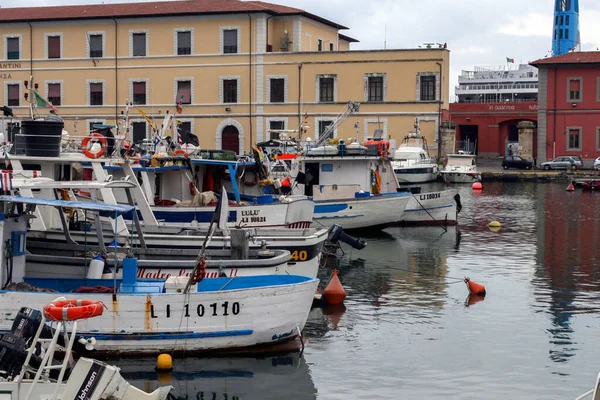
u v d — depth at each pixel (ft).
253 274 62.85
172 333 55.98
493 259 97.96
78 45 225.35
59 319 41.04
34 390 43.04
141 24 223.30
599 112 246.68
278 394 52.06
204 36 221.87
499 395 52.34
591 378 55.36
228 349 57.26
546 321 68.95
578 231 123.54
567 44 436.35
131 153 90.79
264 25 219.41
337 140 124.36
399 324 67.56
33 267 62.28
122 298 55.31
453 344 62.34
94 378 43.60
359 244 97.40
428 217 127.65
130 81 224.74
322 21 234.58
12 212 57.93
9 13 230.07
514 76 448.24
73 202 56.85
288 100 220.43
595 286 82.48
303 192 114.93
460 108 301.43
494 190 200.95
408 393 52.49
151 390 52.11
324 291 74.18
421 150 214.28
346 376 55.26
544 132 252.01
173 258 66.33
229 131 224.12
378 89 217.97
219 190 98.17
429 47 215.10
